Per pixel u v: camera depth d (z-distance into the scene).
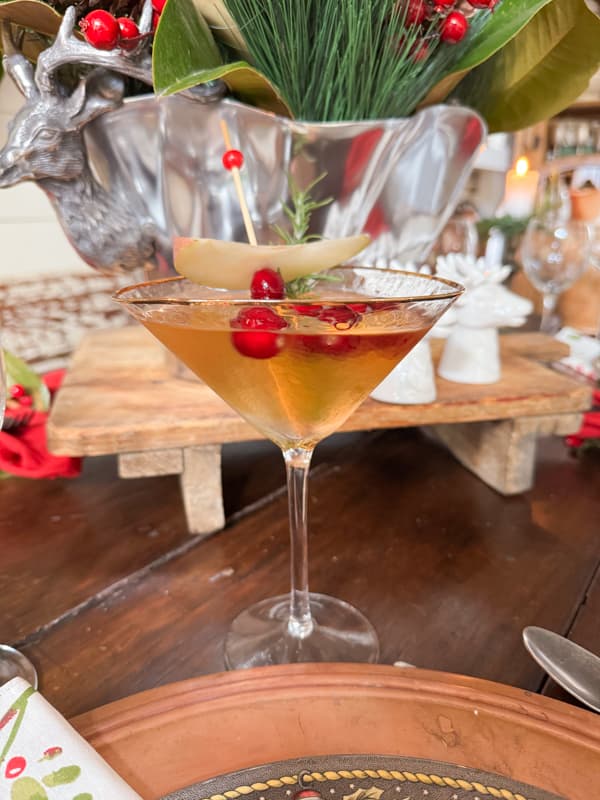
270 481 0.43
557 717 0.20
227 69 0.29
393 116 0.37
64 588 0.31
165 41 0.27
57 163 0.32
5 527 0.37
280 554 0.34
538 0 0.34
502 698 0.20
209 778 0.17
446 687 0.21
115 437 0.35
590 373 0.57
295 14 0.32
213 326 0.22
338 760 0.17
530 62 0.38
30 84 0.32
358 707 0.20
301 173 0.36
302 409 0.25
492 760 0.18
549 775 0.18
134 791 0.16
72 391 0.42
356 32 0.32
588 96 1.43
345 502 0.40
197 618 0.29
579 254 0.72
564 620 0.29
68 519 0.38
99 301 0.90
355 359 0.23
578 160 1.38
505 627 0.28
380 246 0.43
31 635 0.28
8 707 0.19
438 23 0.33
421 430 0.52
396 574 0.32
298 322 0.21
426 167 0.39
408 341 0.24
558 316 0.87
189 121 0.34
